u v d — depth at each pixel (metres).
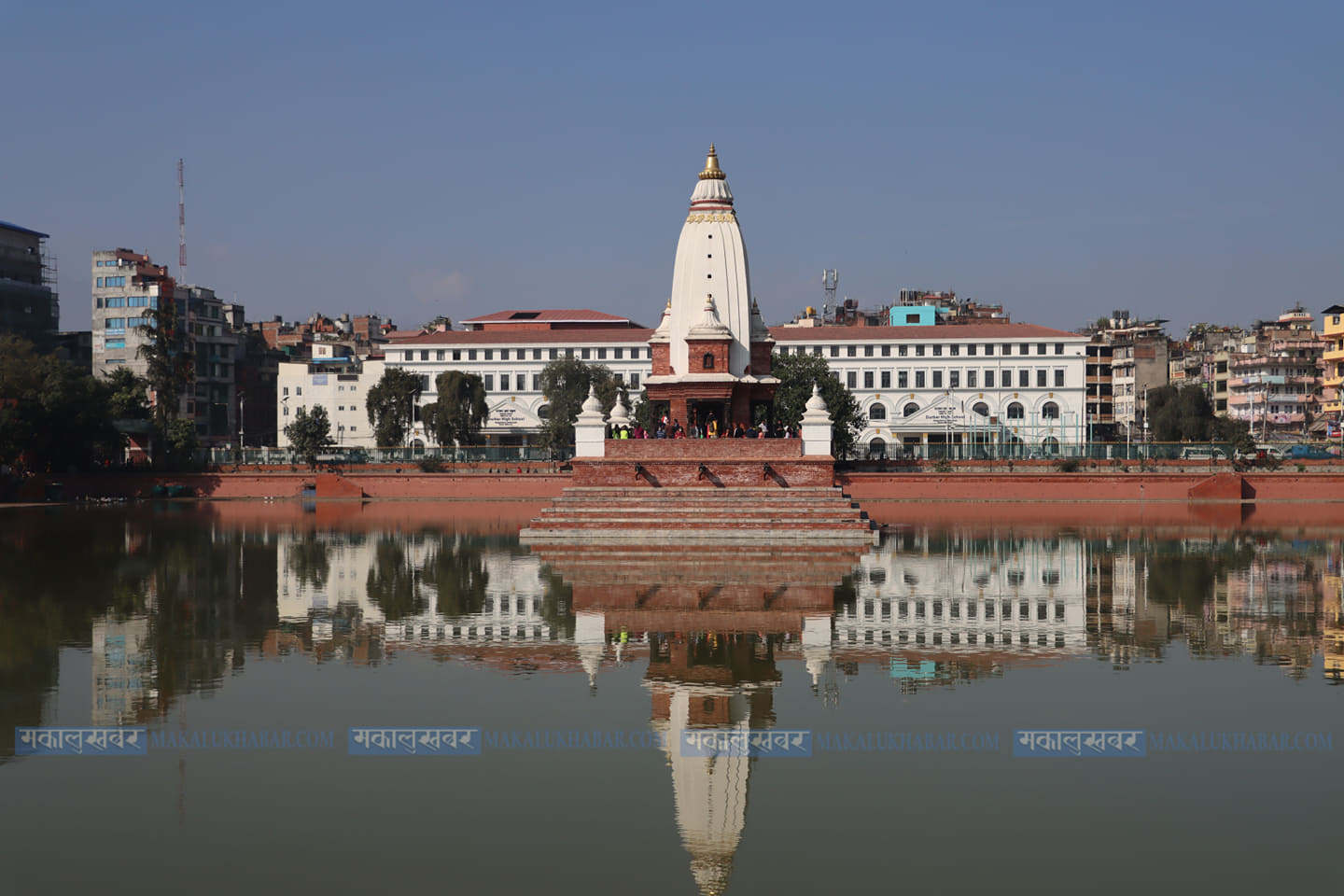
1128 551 57.50
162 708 25.14
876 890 16.62
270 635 33.16
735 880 16.89
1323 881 16.92
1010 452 119.88
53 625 34.75
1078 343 161.62
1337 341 143.12
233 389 180.62
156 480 115.06
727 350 66.06
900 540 63.03
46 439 110.75
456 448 124.44
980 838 18.42
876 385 164.50
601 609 37.41
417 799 20.09
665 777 21.09
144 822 19.12
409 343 167.00
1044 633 33.50
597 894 16.52
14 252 164.50
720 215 67.38
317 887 16.80
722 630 33.69
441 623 34.84
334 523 79.94
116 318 160.38
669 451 60.88
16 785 20.83
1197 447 113.50
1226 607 38.56
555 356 165.62
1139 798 20.11
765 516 59.28
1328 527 73.94
